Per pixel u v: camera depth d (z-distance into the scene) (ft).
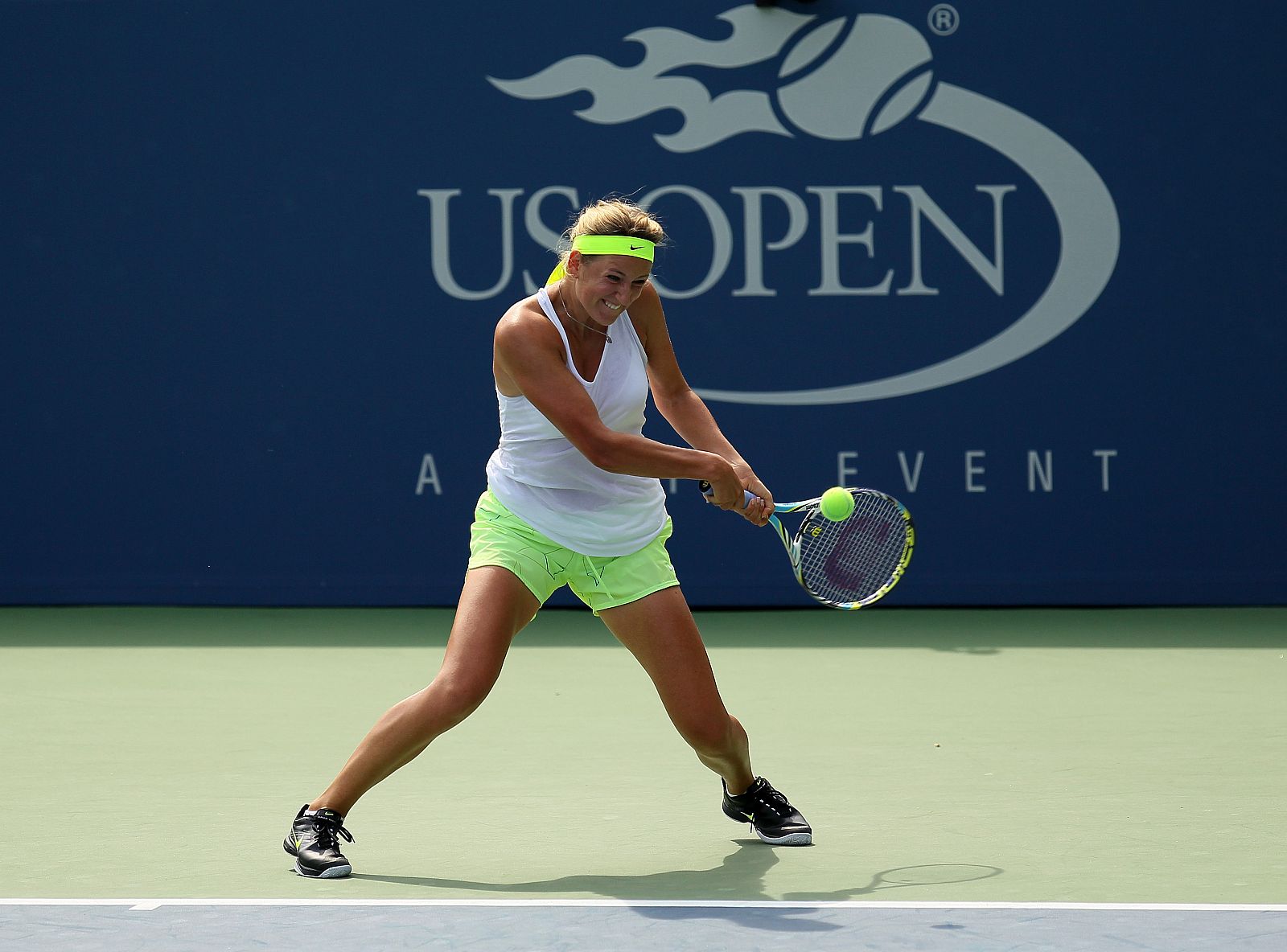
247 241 111.75
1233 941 35.58
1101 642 95.81
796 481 112.47
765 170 111.96
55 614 109.91
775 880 41.83
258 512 112.68
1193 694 76.79
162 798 53.52
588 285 40.75
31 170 111.55
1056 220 111.75
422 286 112.16
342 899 39.68
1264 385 111.65
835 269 112.06
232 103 111.34
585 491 43.65
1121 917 37.68
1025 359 112.06
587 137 112.06
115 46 111.14
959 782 56.03
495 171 111.96
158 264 111.86
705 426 46.68
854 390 112.16
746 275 112.06
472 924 37.19
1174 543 112.06
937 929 36.63
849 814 50.75
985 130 111.65
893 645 95.35
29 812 51.26
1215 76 111.14
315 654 91.97
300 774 57.93
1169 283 111.65
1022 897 39.93
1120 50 111.14
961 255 111.96
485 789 54.90
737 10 111.34
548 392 41.29
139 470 112.47
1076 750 62.28
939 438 112.16
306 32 111.24
